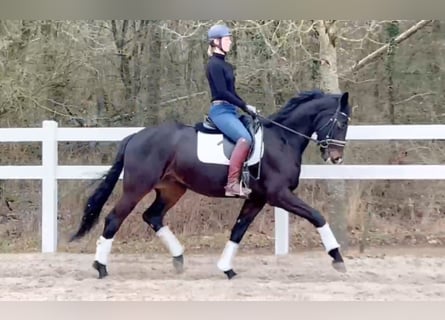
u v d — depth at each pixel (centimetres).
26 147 1089
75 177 763
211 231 974
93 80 1086
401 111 1061
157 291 578
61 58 1076
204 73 1058
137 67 1079
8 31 1067
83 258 750
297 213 623
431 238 932
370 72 1049
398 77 1055
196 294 564
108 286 599
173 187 659
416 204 1027
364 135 730
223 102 616
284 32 1004
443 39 1041
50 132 758
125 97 1087
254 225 970
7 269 682
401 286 591
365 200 1009
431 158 1038
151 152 620
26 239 946
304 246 898
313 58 971
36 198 1052
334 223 808
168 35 1060
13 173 763
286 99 1034
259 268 690
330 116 633
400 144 1045
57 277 643
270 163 621
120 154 632
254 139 614
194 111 1060
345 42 1033
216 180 616
